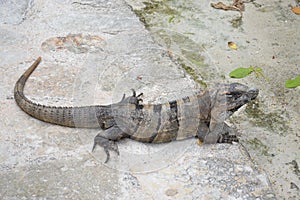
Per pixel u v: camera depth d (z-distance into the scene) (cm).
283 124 237
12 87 231
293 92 246
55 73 235
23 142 217
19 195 207
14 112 224
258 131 234
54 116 220
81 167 212
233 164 216
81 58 240
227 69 251
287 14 274
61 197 206
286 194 221
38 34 248
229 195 209
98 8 262
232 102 221
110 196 207
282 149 230
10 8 258
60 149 216
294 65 254
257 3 278
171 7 273
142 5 273
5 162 213
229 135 222
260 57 257
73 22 254
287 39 264
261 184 212
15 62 238
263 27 268
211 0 279
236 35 264
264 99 243
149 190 209
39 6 260
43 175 211
